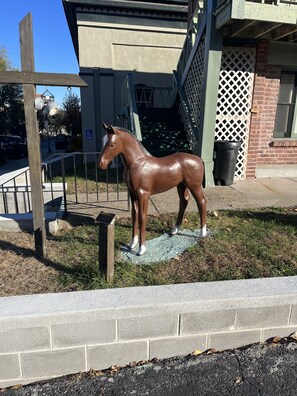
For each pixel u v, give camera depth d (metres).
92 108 11.77
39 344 1.95
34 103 2.86
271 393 1.89
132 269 2.93
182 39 11.93
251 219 4.42
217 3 5.68
